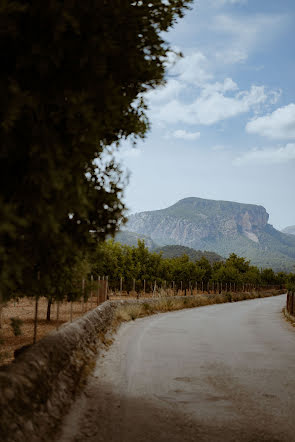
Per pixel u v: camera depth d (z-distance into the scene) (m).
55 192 4.11
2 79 3.78
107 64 4.88
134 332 17.45
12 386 4.64
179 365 10.46
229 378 9.08
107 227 5.54
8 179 4.05
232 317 27.89
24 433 4.27
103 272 36.19
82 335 9.96
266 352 13.00
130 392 7.60
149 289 47.12
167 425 5.89
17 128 3.93
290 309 30.19
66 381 6.70
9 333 13.27
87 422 5.72
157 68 5.14
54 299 6.17
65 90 4.16
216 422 6.09
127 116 5.85
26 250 4.69
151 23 5.04
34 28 3.96
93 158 5.59
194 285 67.69
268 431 5.75
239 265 94.50
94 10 4.37
